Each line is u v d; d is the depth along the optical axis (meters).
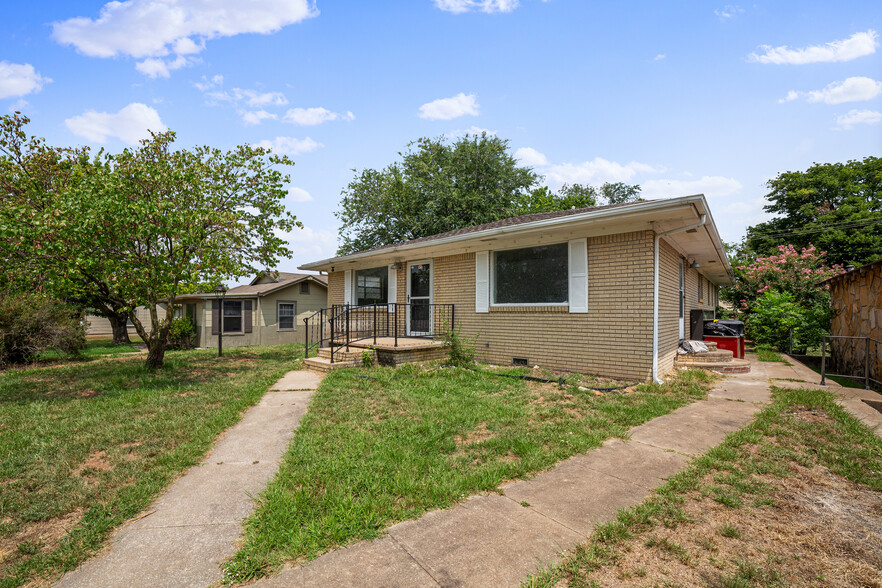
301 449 4.07
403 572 2.22
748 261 22.16
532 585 2.08
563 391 6.43
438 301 10.48
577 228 7.64
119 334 18.52
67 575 2.27
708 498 3.06
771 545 2.47
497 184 26.83
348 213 26.64
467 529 2.66
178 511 2.99
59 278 7.80
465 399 5.97
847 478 3.39
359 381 7.35
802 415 5.21
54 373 9.04
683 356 9.21
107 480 3.46
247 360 11.45
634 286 7.29
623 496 3.11
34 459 3.90
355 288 12.78
